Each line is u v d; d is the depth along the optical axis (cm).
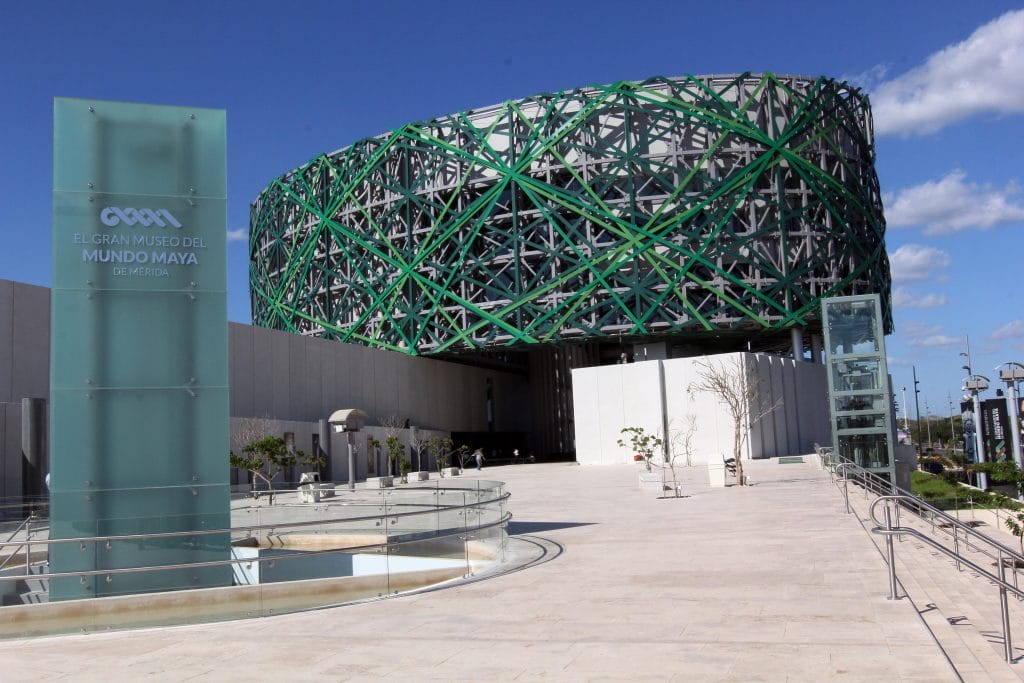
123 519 1552
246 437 4678
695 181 7075
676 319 6969
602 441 6894
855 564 1427
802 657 843
